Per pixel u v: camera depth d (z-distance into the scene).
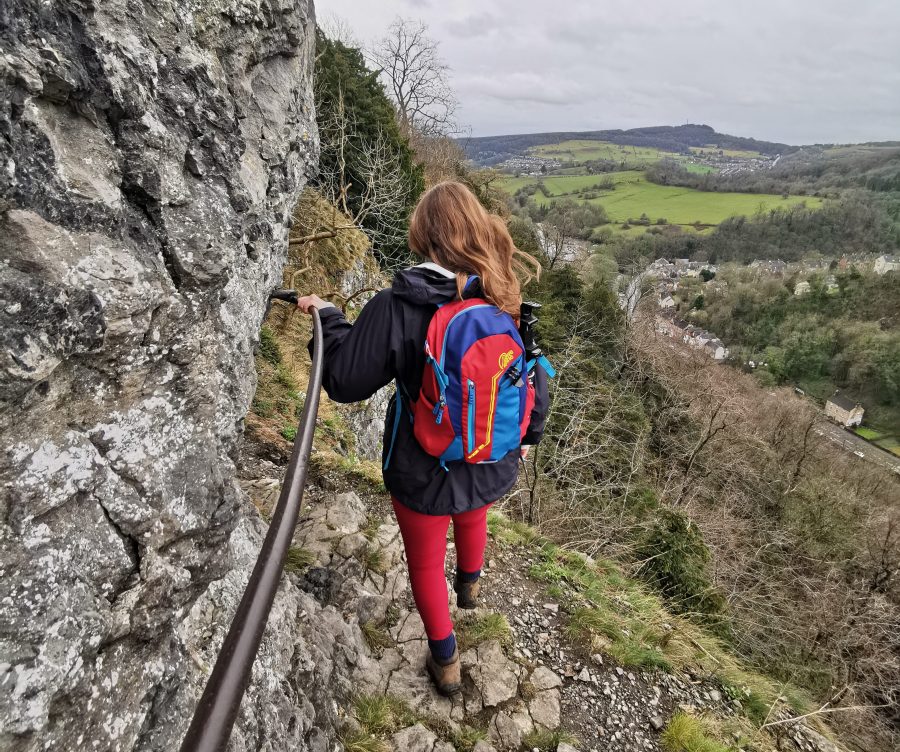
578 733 2.34
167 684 1.09
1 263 0.80
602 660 2.75
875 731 5.57
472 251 1.42
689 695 2.74
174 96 1.21
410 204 16.34
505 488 1.67
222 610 1.43
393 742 1.91
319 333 1.54
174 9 1.25
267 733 1.43
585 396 11.23
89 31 0.98
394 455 1.59
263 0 1.78
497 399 1.40
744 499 13.77
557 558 3.63
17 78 0.83
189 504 1.18
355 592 2.48
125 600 0.99
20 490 0.81
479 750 2.02
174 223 1.17
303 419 1.15
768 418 21.30
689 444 15.22
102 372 0.98
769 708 2.81
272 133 1.93
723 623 5.38
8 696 0.73
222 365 1.43
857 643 8.08
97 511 0.94
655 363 19.36
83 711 0.87
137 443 1.05
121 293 0.97
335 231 7.06
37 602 0.80
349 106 14.66
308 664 1.82
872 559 12.17
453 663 2.10
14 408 0.80
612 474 9.55
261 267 1.85
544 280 21.78
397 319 1.39
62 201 0.90
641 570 5.80
